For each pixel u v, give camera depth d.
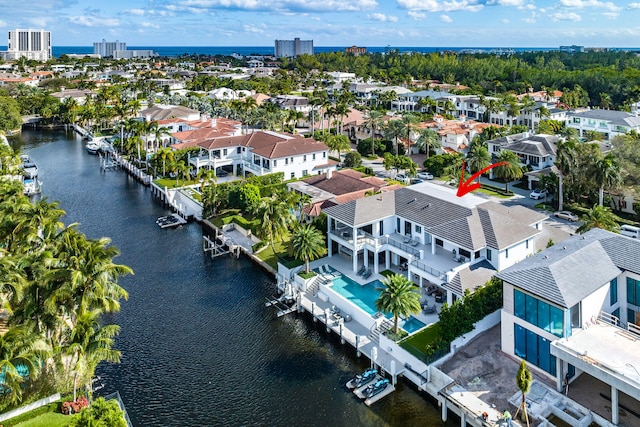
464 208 59.28
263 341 51.81
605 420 36.12
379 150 132.75
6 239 59.69
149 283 64.62
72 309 44.22
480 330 47.62
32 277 46.78
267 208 68.12
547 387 40.03
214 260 71.50
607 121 131.25
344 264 64.31
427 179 106.94
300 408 42.31
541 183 94.44
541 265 42.84
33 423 38.56
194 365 48.09
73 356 40.66
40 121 186.62
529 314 41.91
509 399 38.84
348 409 42.09
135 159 125.62
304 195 81.88
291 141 106.19
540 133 128.25
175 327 54.50
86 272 43.09
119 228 84.31
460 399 39.44
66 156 138.75
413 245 60.62
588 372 36.59
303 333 53.12
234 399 43.53
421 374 43.56
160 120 137.25
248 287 63.41
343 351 50.00
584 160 84.44
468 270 51.84
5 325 50.53
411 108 192.12
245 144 110.19
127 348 50.78
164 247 76.19
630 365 36.12
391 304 46.56
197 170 106.44
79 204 97.06
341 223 66.50
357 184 81.19
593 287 41.38
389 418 41.03
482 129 133.50
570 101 183.25
